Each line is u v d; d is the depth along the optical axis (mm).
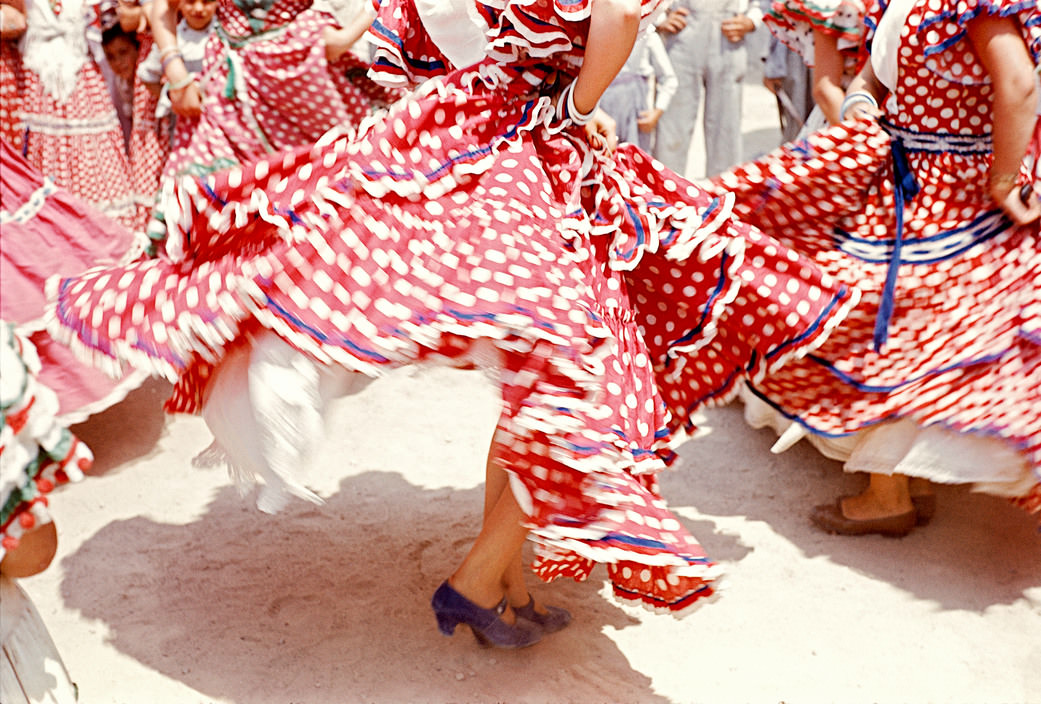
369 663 2973
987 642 3096
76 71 5523
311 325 2352
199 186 2461
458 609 2865
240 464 2578
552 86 2666
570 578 3396
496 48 2639
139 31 5676
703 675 2963
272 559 3461
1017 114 3039
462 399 4660
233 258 2445
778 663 3018
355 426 4391
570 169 2678
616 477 2484
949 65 3205
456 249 2473
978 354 3209
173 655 2992
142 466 4055
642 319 3039
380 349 2340
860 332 3377
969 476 3199
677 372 3041
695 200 2887
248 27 4797
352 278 2406
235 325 2375
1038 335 3109
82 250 4023
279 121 4938
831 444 3686
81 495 3840
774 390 3482
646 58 6969
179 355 2398
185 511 3744
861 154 3326
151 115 5918
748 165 3371
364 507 3785
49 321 2557
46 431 2021
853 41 3766
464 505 3816
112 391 3867
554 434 2379
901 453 3340
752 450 4262
